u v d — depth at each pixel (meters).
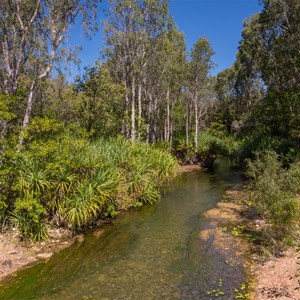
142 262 7.77
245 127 37.22
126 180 12.98
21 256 7.94
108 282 6.76
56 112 18.20
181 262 7.70
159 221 11.20
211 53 30.38
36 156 9.04
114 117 21.05
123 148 14.28
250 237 9.02
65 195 9.73
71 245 8.91
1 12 11.21
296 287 5.78
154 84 32.06
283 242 7.51
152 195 13.79
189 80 31.39
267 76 25.81
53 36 11.99
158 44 24.55
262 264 7.14
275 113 22.30
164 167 16.06
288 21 21.89
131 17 21.14
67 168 9.78
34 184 8.96
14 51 11.25
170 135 38.97
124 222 11.13
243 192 15.51
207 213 12.01
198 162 27.67
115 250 8.58
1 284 6.71
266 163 12.25
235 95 52.06
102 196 10.09
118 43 22.19
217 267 7.31
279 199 7.74
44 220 9.37
